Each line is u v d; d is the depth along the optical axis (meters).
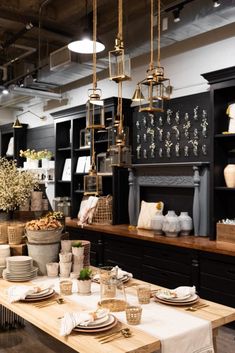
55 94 6.93
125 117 5.55
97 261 5.23
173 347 1.74
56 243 2.79
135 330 1.81
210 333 1.89
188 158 4.90
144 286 2.32
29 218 3.21
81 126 6.53
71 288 2.33
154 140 5.34
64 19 5.66
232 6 3.60
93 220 5.55
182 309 2.08
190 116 4.89
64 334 1.74
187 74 4.95
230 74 3.95
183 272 4.10
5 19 5.57
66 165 6.89
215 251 3.73
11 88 6.38
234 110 4.14
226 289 3.71
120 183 5.55
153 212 4.97
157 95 2.40
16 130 8.41
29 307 2.12
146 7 5.14
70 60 5.22
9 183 3.03
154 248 4.44
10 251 2.83
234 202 4.29
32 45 7.08
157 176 5.09
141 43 4.53
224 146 4.31
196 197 4.46
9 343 2.86
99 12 5.69
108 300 2.08
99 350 1.61
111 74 2.15
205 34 4.73
